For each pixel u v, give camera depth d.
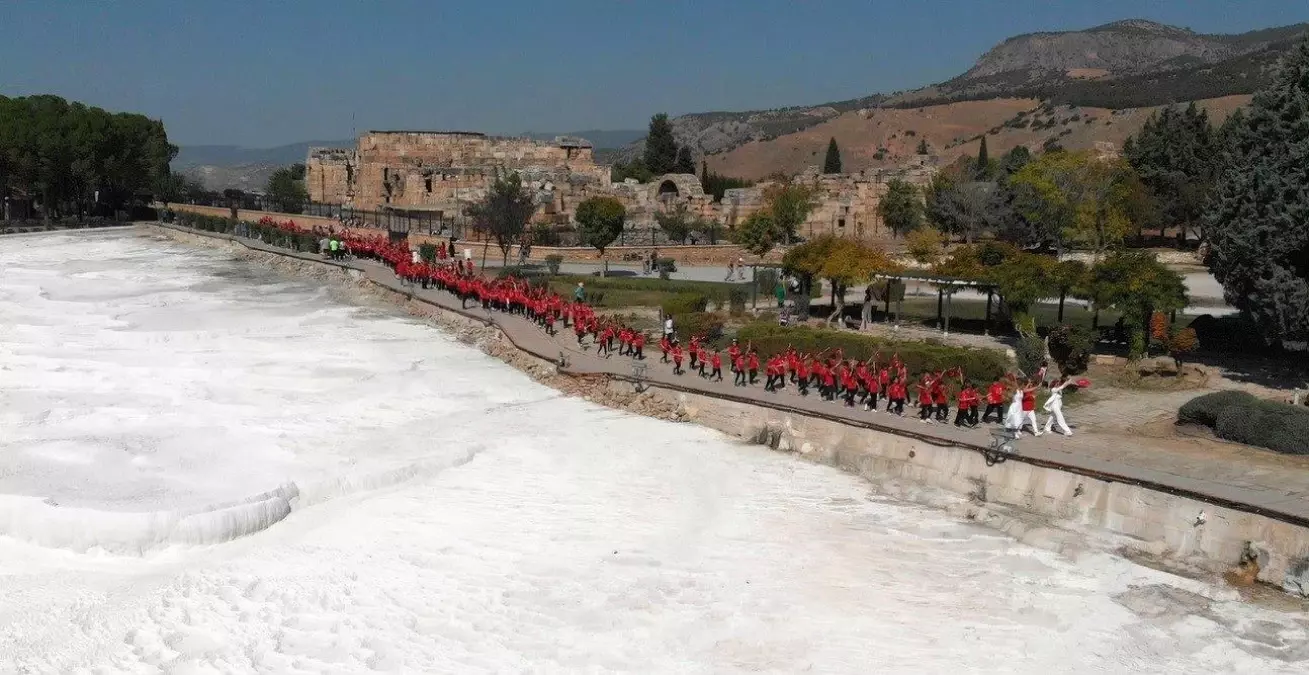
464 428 45.94
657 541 33.56
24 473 36.69
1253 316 49.97
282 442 41.97
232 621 27.30
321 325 70.62
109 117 143.62
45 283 88.38
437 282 81.69
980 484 37.34
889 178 119.31
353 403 49.16
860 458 41.06
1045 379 50.50
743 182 169.00
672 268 94.50
